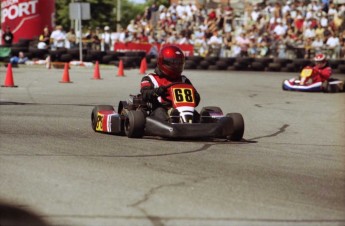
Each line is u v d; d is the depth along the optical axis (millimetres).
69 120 18219
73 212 8281
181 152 12898
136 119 14453
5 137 14391
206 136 14141
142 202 8820
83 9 41750
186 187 9750
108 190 9414
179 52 15234
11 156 11898
